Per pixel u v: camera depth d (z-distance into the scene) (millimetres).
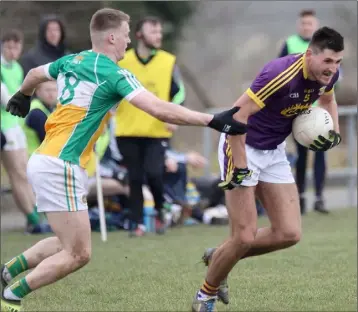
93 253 24047
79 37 50625
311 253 23469
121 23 14938
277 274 20312
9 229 31922
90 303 17438
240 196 15938
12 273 15578
